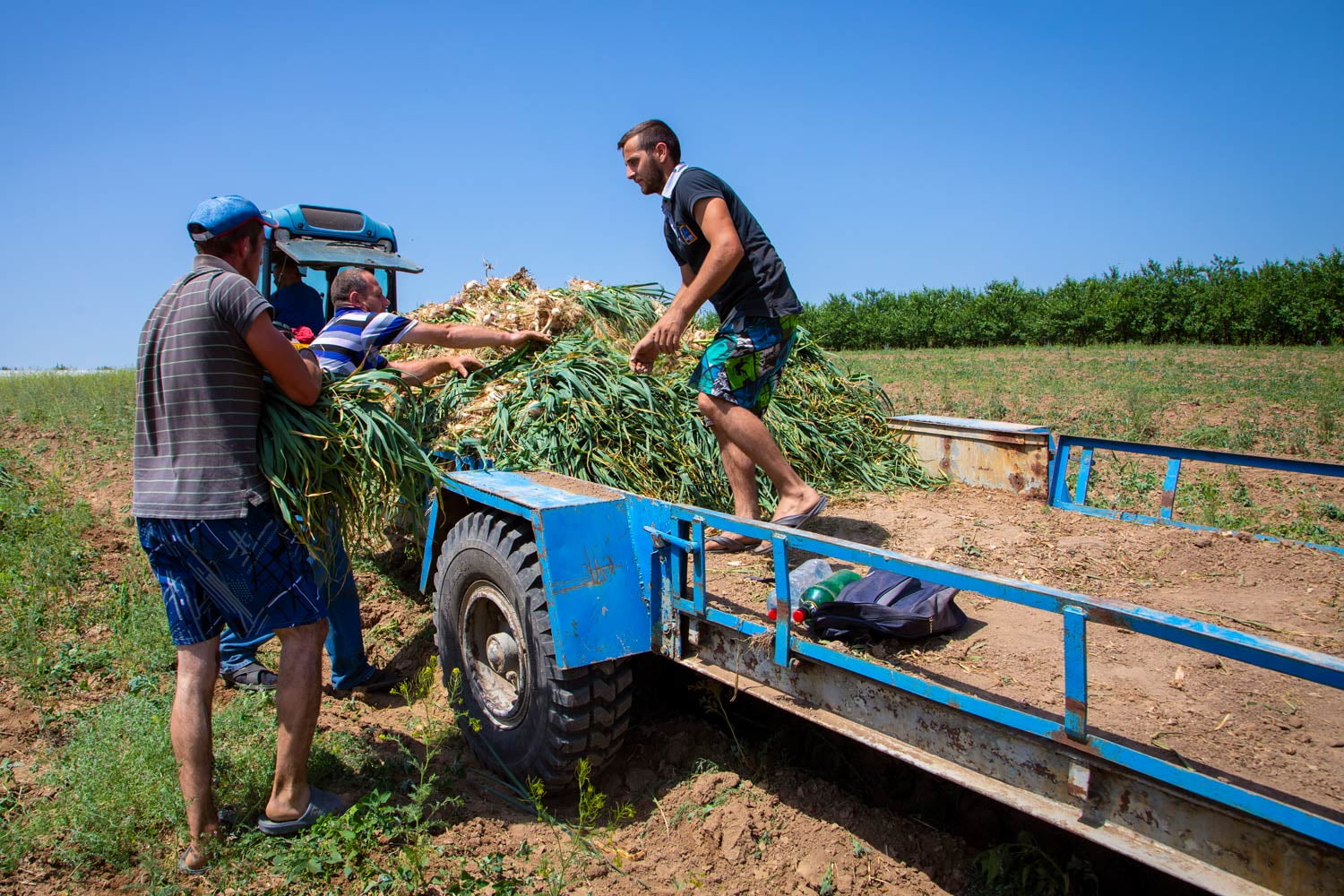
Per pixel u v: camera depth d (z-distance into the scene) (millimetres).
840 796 3102
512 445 3877
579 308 4750
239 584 2783
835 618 2613
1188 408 11922
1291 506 6379
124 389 14000
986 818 2865
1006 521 4066
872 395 5277
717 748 3465
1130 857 1813
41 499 6777
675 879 2818
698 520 2771
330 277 6559
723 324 3527
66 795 3014
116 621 4562
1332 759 2006
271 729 3514
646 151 3475
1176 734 2137
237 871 2758
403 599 5066
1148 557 3531
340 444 2990
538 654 3008
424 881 2740
